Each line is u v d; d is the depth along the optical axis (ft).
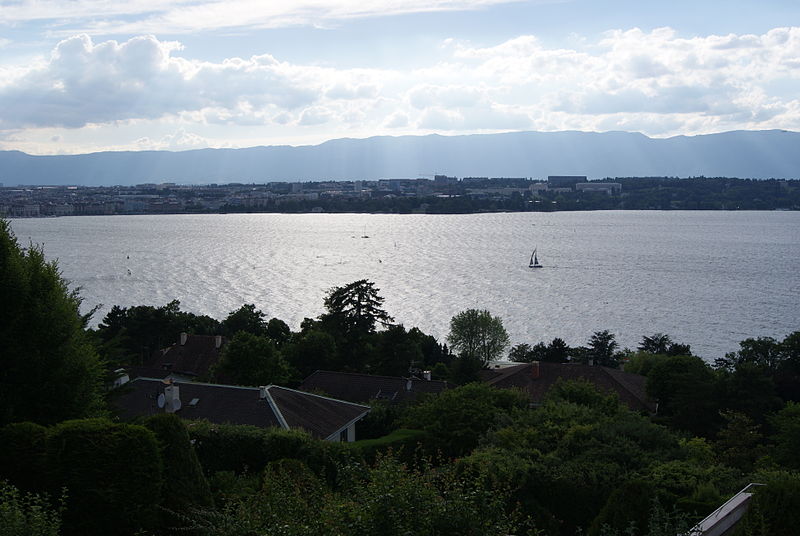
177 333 280.72
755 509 45.57
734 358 251.39
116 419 80.38
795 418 129.59
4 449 53.26
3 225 78.33
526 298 504.43
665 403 188.14
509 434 91.30
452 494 41.88
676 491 70.49
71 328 78.28
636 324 415.85
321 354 238.89
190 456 58.03
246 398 116.88
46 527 43.06
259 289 524.52
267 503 42.32
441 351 301.63
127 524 52.13
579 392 134.51
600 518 55.77
